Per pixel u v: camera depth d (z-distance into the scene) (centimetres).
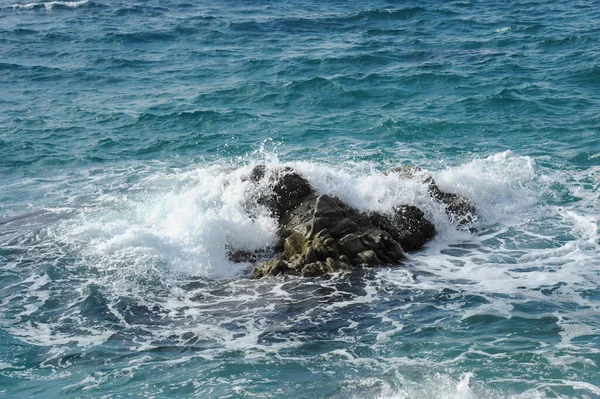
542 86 2998
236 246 1739
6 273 1625
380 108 2838
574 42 3706
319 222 1677
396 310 1420
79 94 3173
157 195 2052
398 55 3650
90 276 1606
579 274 1565
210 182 1934
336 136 2552
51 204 2036
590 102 2788
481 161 2181
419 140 2488
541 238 1758
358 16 4688
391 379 1184
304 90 3067
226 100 2995
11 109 2966
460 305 1433
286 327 1373
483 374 1188
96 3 5378
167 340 1345
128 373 1234
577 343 1274
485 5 4959
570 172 2145
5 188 2180
